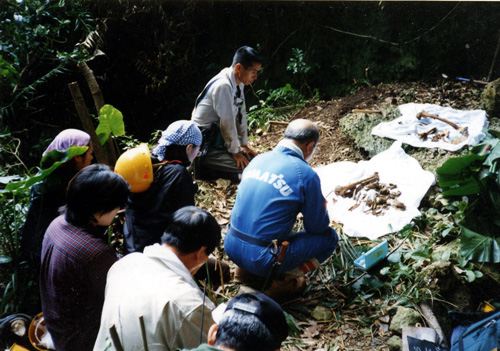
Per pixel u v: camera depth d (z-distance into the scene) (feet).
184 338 6.47
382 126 16.70
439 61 22.08
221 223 13.85
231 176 15.44
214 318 7.03
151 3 21.50
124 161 9.97
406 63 22.43
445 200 13.58
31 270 10.83
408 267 11.91
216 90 14.14
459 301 11.44
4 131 16.85
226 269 11.78
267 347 5.30
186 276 7.02
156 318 6.45
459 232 12.78
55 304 8.04
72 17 20.30
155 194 10.30
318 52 23.58
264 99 24.18
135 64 21.63
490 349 8.58
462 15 21.42
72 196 7.90
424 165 15.03
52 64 18.86
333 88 23.65
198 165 15.28
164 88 22.95
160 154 10.62
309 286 11.64
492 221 12.96
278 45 23.98
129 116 22.62
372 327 10.62
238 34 24.17
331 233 11.18
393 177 14.52
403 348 9.82
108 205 7.92
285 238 10.47
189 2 22.99
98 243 7.90
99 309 8.09
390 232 12.89
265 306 5.60
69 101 19.51
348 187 14.25
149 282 6.72
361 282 11.51
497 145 12.62
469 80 19.47
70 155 9.96
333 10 22.95
